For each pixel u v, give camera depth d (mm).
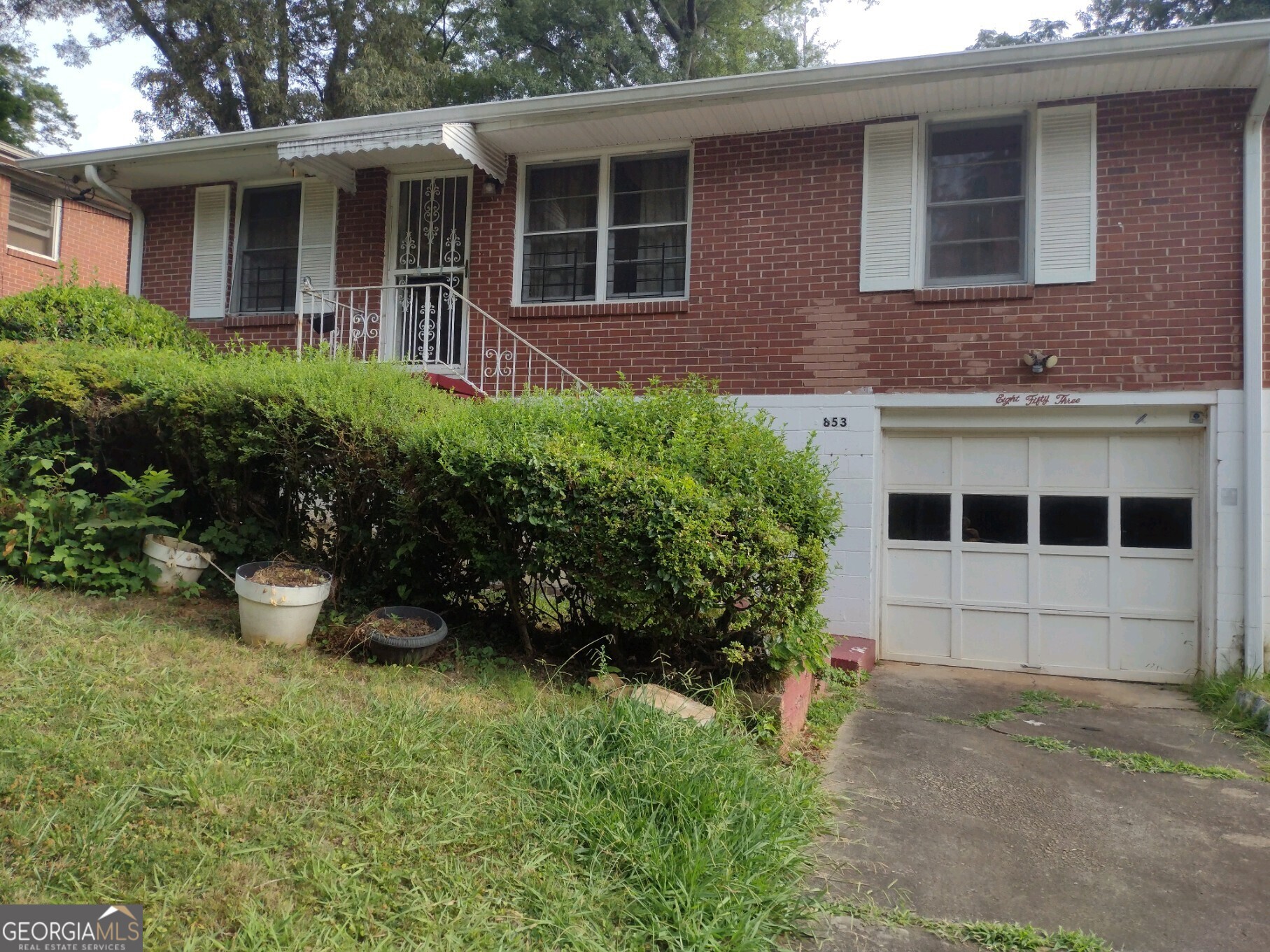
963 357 7512
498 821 3242
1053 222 7383
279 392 5324
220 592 5684
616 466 4672
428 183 9445
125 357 6254
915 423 7738
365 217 9438
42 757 3178
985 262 7652
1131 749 5340
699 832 3289
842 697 6305
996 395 7391
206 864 2742
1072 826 4109
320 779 3305
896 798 4391
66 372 5965
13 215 14586
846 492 7715
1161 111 7180
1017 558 7547
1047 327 7324
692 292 8266
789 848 3482
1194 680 6949
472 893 2846
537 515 4672
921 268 7711
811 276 7949
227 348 9102
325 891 2705
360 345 9258
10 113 21531
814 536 5215
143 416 5855
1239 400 6867
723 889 3074
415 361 8734
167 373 5895
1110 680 7258
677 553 4398
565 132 8445
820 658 5027
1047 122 7453
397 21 17484
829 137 8000
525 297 9055
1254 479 6742
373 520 5621
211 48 17141
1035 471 7531
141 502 5531
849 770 4777
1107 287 7207
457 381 8023
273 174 9820
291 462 5414
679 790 3498
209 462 5699
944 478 7750
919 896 3402
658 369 8320
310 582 4988
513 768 3627
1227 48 6480
